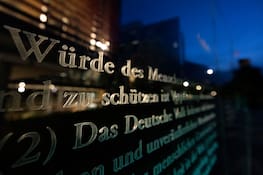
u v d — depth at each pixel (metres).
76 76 1.13
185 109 2.48
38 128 0.90
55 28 1.19
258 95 27.55
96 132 1.19
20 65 0.89
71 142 1.03
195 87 2.98
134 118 1.53
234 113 12.14
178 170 2.11
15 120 0.83
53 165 0.93
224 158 4.39
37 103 0.92
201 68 3.34
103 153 1.21
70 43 1.12
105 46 1.68
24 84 0.89
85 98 1.16
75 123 1.07
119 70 1.46
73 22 1.91
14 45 0.86
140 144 1.55
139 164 1.52
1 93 0.82
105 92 1.31
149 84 1.78
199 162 2.78
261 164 5.18
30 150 0.85
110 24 2.44
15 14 0.99
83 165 1.07
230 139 7.88
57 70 1.04
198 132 2.91
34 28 0.95
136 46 2.02
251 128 10.29
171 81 2.21
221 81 4.86
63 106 1.03
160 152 1.81
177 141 2.16
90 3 2.17
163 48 2.44
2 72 0.84
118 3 2.68
